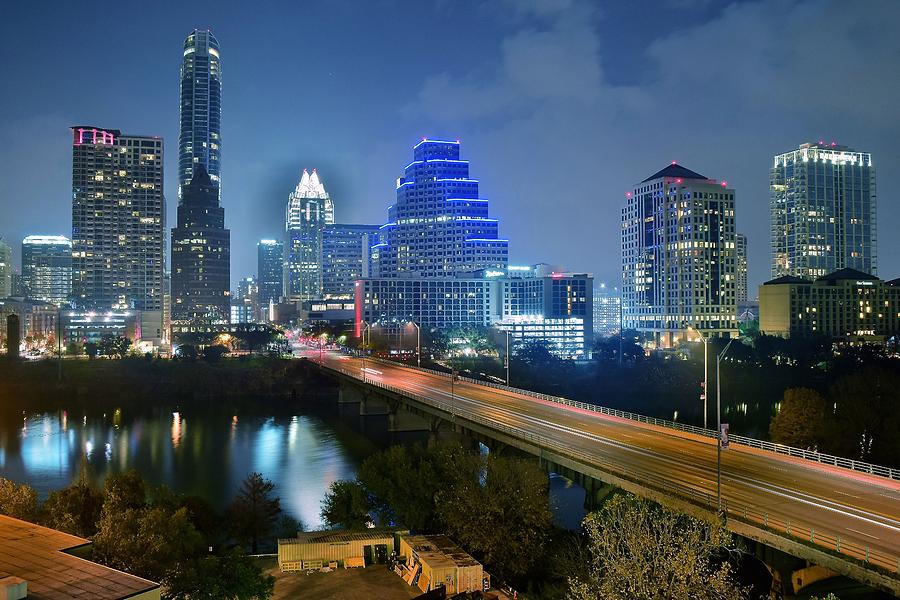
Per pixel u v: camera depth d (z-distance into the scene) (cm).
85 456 14562
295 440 16288
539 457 9162
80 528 6362
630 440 9488
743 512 6056
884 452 11025
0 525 5022
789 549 5388
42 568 4206
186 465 13750
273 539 9069
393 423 16850
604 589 5084
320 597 6153
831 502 6369
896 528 5625
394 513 8312
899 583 4612
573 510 10112
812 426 11556
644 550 5181
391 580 6531
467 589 6144
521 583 6806
